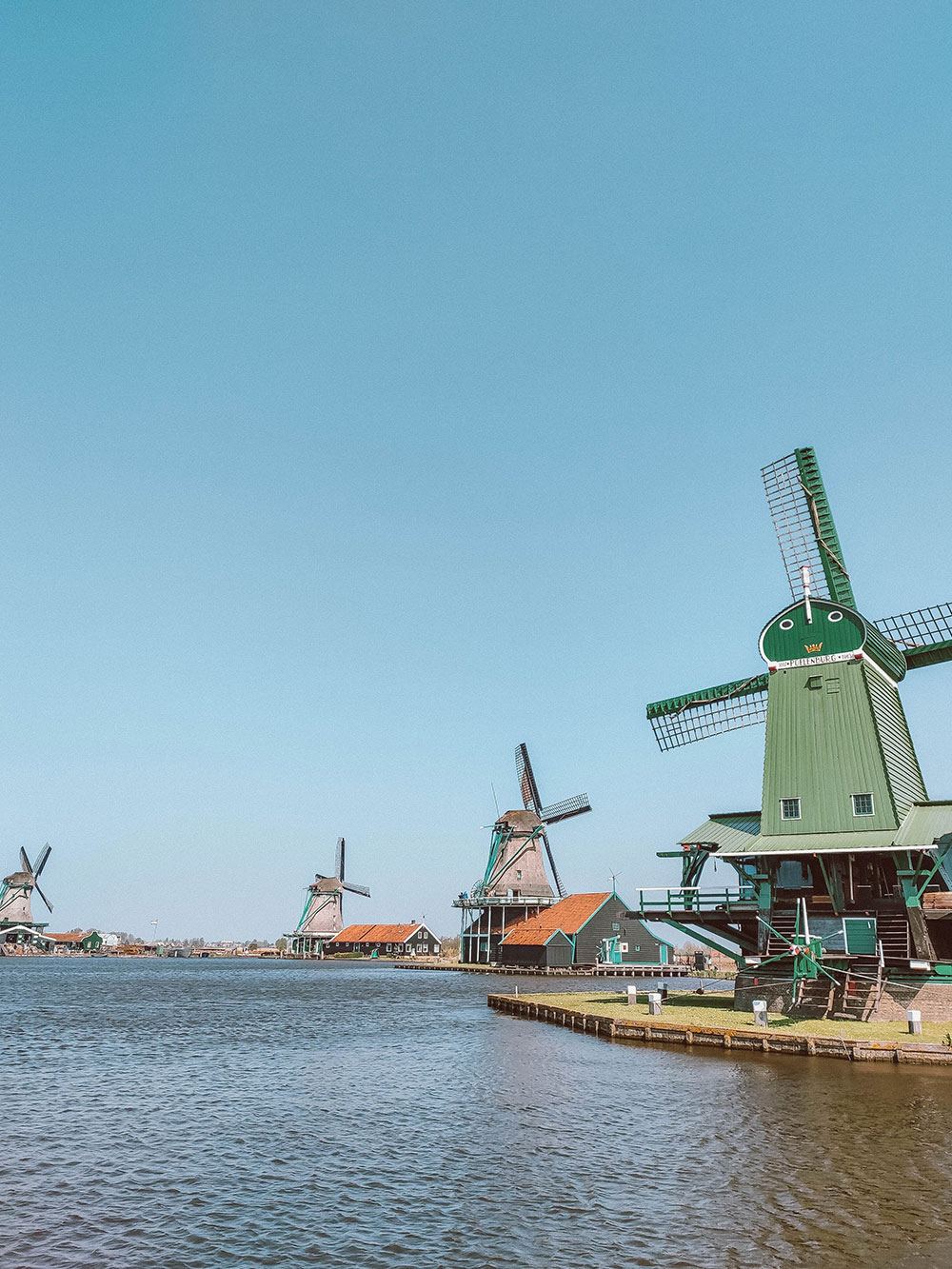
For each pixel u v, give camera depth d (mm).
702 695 45188
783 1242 14469
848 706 37875
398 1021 47188
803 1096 24500
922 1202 16188
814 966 33562
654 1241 14562
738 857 37625
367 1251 14320
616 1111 23484
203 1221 15656
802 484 42406
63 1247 14500
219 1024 46000
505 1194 16938
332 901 165250
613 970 89312
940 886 35844
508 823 104812
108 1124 22734
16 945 161125
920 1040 29688
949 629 41906
